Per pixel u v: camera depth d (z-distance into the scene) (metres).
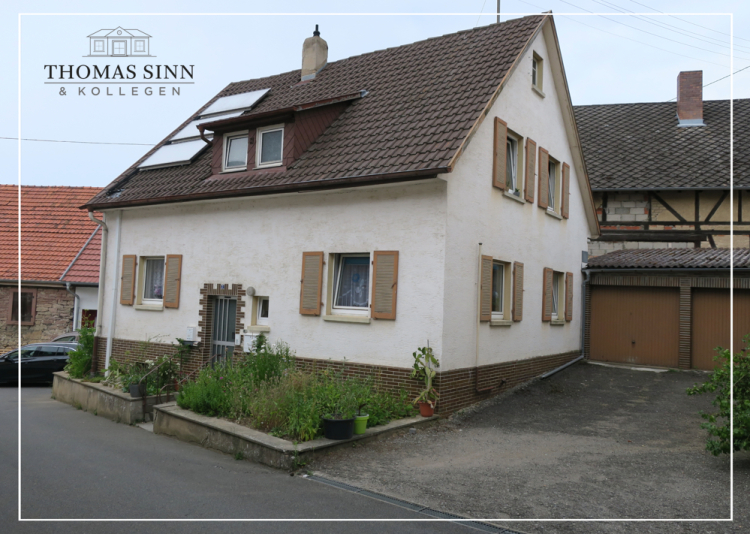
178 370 12.67
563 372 15.07
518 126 13.11
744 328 15.54
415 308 10.52
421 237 10.54
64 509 6.11
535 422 10.38
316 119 13.06
